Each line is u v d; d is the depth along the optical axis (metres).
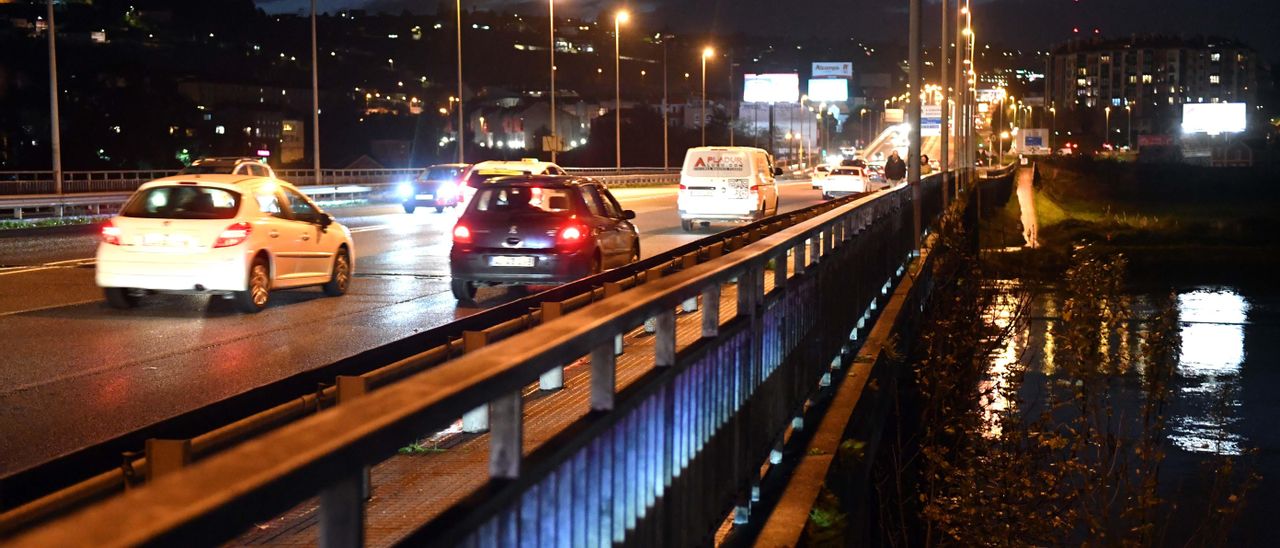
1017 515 10.65
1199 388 29.12
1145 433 11.95
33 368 10.89
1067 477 11.49
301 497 1.87
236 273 14.87
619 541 3.88
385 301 16.67
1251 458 22.05
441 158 173.12
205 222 14.85
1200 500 19.45
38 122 106.62
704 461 5.20
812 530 6.42
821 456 7.62
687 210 32.62
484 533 2.76
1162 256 63.16
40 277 18.98
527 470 2.97
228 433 3.52
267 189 15.81
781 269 7.55
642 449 4.18
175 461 3.25
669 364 4.56
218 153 129.62
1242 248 66.62
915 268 18.72
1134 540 10.93
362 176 63.22
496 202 16.94
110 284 14.93
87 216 36.84
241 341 12.70
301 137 165.88
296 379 4.31
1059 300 31.09
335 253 17.19
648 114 158.00
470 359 2.78
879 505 10.30
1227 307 44.84
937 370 11.98
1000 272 22.31
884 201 17.20
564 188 17.02
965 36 66.62
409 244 26.81
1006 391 12.78
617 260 18.12
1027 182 109.50
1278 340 36.75
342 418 2.13
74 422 8.52
